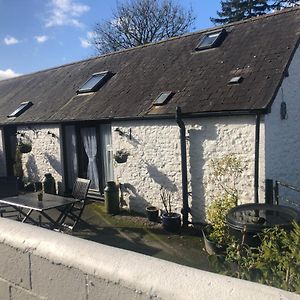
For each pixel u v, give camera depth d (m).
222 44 9.92
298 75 8.26
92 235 7.91
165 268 1.37
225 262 3.26
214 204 6.74
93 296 1.52
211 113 7.54
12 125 13.34
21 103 14.30
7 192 9.26
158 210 8.80
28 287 1.82
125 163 9.63
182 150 8.19
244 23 10.34
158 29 29.72
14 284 1.90
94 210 9.98
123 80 11.24
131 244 7.28
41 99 13.66
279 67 7.68
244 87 7.69
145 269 1.39
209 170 7.95
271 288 1.17
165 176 8.77
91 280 1.52
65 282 1.64
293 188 6.86
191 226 8.23
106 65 13.12
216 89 8.16
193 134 8.12
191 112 7.83
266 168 7.15
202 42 10.56
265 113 6.87
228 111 7.27
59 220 8.05
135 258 1.47
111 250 1.56
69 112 11.12
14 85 17.38
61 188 11.94
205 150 7.98
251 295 1.15
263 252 2.99
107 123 10.71
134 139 9.33
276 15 9.80
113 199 9.53
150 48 12.36
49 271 1.70
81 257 1.58
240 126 7.39
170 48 11.50
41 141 12.44
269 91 7.16
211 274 1.29
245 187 7.42
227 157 7.58
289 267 2.43
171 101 8.66
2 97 16.42
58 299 1.68
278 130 7.52
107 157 10.85
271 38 8.88
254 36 9.40
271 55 8.23
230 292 1.18
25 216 7.88
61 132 11.72
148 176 9.14
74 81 13.41
